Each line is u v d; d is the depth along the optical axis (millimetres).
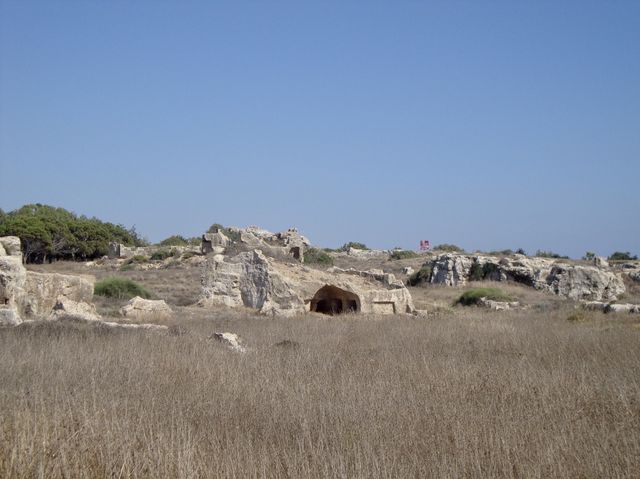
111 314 34375
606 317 35938
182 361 18250
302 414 12484
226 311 39031
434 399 14117
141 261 72438
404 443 11016
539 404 13758
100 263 73375
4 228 72812
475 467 9867
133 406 13047
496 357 20500
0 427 11094
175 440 10656
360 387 15102
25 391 14086
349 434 11539
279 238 75750
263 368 17453
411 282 66875
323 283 41375
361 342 25125
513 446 10516
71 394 14055
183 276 61719
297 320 34094
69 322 27391
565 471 9750
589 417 12812
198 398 13977
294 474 9547
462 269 63656
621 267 71062
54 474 9594
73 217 89438
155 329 27141
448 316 38188
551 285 56906
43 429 10922
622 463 10086
